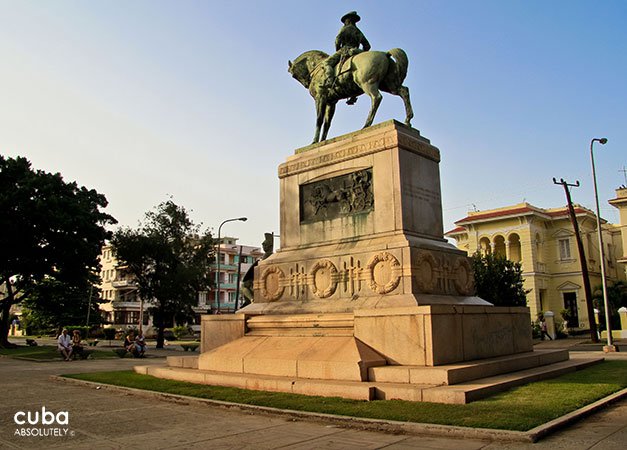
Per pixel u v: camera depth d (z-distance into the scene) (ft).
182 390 33.83
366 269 39.81
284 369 35.01
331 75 47.62
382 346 33.68
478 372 31.40
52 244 113.19
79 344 83.05
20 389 39.14
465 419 22.62
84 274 123.13
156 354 101.35
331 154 45.62
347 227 43.65
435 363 31.48
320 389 30.30
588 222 177.06
